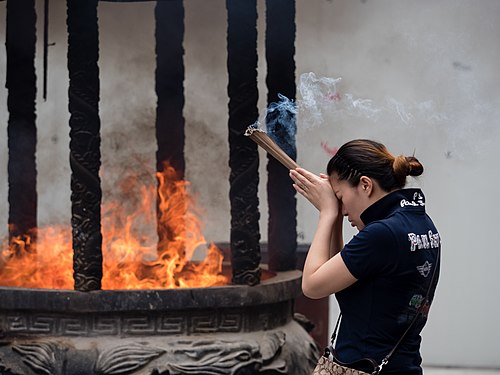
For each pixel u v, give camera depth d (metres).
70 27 4.93
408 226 3.25
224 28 8.35
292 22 5.64
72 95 4.95
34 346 4.95
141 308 4.95
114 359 4.86
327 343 7.45
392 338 3.24
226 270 6.36
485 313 8.52
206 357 4.95
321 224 3.40
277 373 5.11
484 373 8.31
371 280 3.22
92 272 4.96
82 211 4.95
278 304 5.43
